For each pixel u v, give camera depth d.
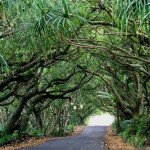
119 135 31.84
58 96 29.16
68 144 22.78
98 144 22.59
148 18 6.16
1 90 19.20
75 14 8.14
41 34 7.95
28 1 7.44
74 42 11.76
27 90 25.20
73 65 26.84
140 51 16.30
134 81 29.14
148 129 22.58
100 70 28.84
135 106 25.91
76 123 66.56
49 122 38.56
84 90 39.44
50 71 27.92
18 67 18.61
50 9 7.51
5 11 7.71
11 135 27.53
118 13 6.18
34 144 23.08
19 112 27.14
